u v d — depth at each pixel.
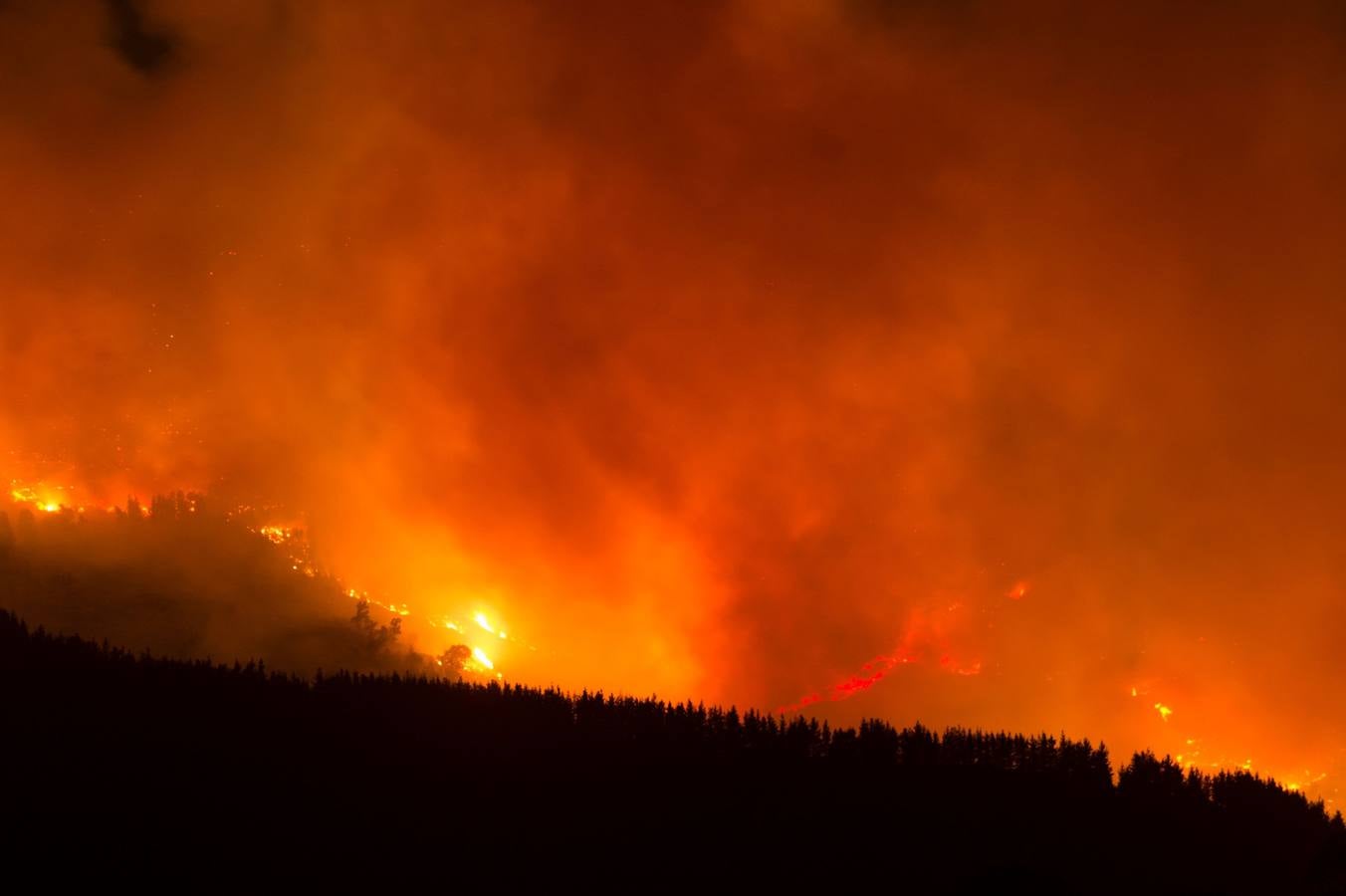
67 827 40.06
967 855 43.31
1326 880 43.16
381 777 46.44
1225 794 48.00
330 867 40.28
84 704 47.75
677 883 41.47
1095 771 49.28
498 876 40.97
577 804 46.00
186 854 39.91
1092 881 41.97
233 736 47.50
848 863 42.72
